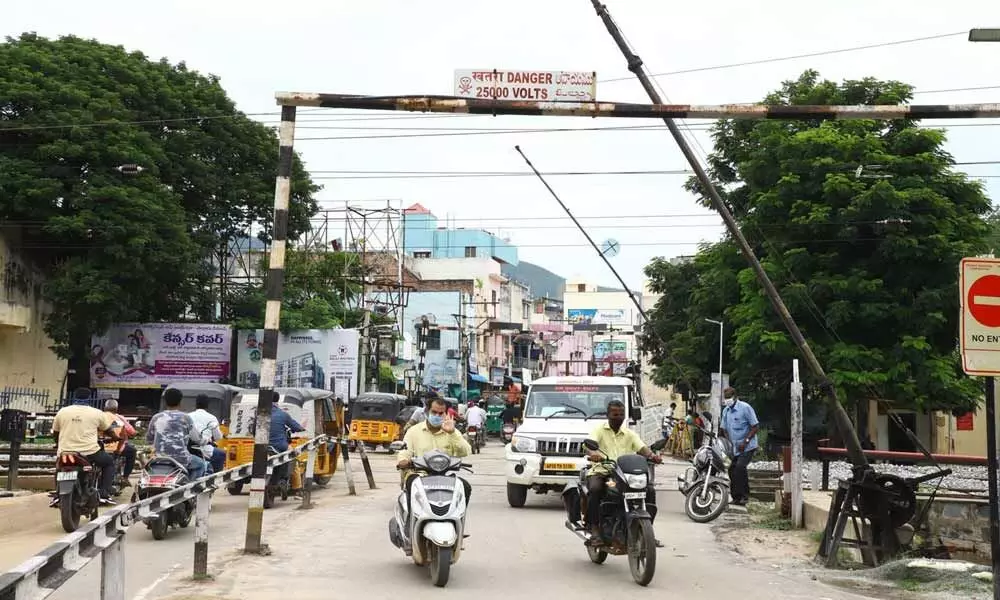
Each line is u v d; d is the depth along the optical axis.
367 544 11.67
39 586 4.47
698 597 8.88
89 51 35.59
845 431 11.52
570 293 91.12
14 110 32.69
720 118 11.20
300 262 48.62
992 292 7.78
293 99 10.91
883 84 29.45
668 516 15.56
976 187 27.45
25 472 17.75
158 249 34.03
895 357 26.89
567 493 10.74
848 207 26.64
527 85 11.07
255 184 39.66
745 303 29.36
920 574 9.91
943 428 37.78
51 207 32.44
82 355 39.22
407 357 63.41
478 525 13.84
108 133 33.41
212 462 14.17
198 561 8.99
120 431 13.20
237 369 42.22
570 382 17.36
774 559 11.34
